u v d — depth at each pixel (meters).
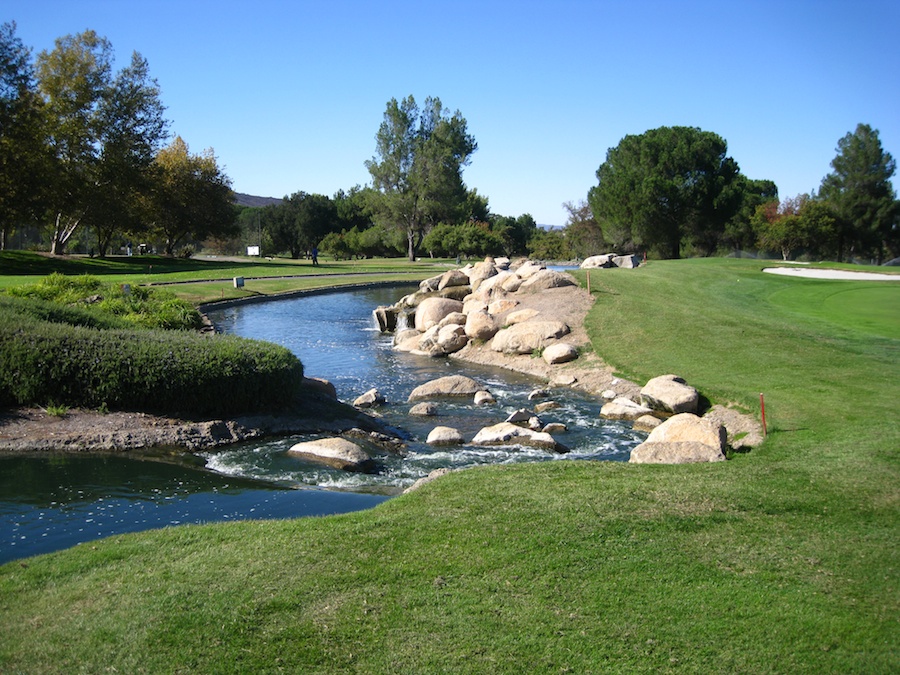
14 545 7.18
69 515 8.04
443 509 7.03
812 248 55.59
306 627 4.91
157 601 5.22
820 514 6.89
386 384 17.47
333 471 9.99
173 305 22.23
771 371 14.64
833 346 16.33
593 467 8.68
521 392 16.55
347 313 32.34
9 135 41.84
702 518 6.75
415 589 5.41
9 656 4.59
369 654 4.63
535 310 22.55
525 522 6.62
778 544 6.18
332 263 66.88
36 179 43.16
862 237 56.06
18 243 82.62
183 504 8.48
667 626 4.91
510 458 11.15
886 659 4.53
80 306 19.45
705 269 32.09
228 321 29.11
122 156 51.81
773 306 23.17
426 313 24.94
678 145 53.53
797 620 4.97
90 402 11.52
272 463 10.27
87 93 49.91
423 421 13.86
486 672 4.44
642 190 52.00
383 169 70.94
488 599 5.26
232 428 11.58
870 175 54.91
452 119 74.12
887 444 9.23
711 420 12.09
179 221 66.50
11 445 10.29
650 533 6.40
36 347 11.38
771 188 69.88
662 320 20.08
